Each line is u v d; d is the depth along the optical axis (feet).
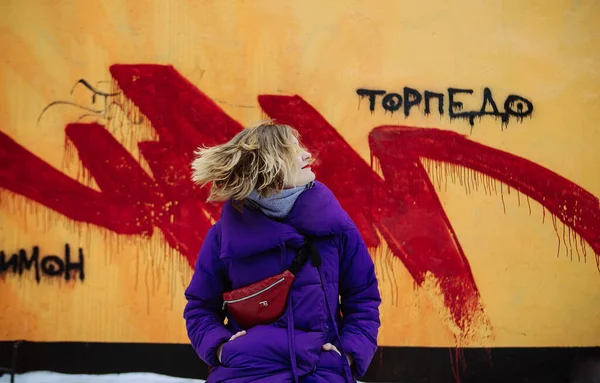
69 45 14.10
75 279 14.12
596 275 13.93
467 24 13.99
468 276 13.98
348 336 7.74
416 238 14.02
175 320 14.11
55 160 14.14
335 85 14.05
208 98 14.07
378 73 14.03
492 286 13.97
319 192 7.85
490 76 14.02
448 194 14.01
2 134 14.15
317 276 7.57
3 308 14.15
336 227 7.64
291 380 7.17
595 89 13.97
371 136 14.03
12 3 14.12
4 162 14.16
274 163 7.34
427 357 14.01
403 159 14.02
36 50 14.12
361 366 7.72
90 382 13.98
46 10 14.10
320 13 14.03
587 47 13.96
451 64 14.01
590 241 13.93
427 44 14.02
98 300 14.12
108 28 14.10
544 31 13.97
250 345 7.30
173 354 14.12
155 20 14.08
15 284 14.15
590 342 13.88
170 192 14.08
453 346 13.98
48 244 14.12
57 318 14.14
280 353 7.25
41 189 14.14
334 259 7.80
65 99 14.12
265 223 7.55
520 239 13.98
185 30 14.07
